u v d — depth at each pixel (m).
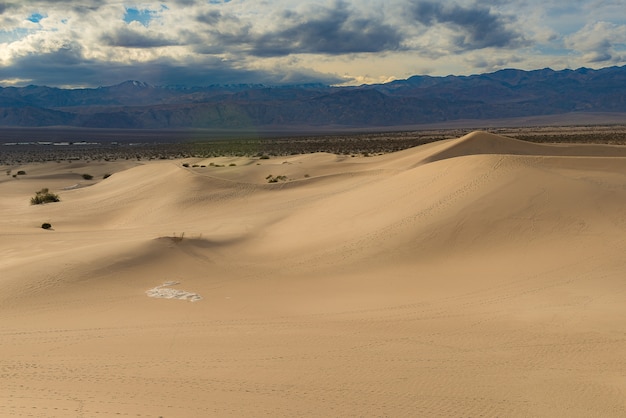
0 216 49.25
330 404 11.50
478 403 11.65
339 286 22.22
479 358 14.05
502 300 19.03
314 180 56.88
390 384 12.52
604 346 14.55
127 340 15.62
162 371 13.18
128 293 21.47
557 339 15.17
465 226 27.33
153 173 64.81
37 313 18.75
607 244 23.56
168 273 24.48
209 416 10.80
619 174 33.41
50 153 153.62
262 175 70.19
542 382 12.64
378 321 17.33
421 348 14.80
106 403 11.23
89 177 85.88
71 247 29.52
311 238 30.58
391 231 28.59
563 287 19.88
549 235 25.30
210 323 17.39
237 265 26.28
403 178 40.91
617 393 12.03
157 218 45.25
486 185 31.59
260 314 18.47
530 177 31.55
